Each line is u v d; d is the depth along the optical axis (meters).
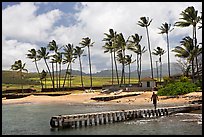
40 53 154.00
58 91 134.38
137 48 138.62
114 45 133.38
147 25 123.31
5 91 129.38
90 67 141.62
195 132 31.91
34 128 38.47
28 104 88.56
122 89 105.88
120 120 42.28
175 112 49.81
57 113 57.56
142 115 45.28
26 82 193.50
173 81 97.81
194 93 74.38
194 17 91.56
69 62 152.75
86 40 142.62
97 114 39.91
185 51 93.44
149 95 82.94
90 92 113.50
